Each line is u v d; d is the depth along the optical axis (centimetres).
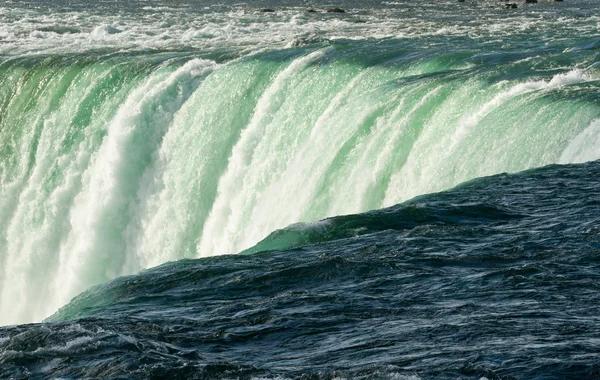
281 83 6531
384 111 5556
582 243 3291
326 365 2294
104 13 12812
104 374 2281
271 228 5875
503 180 4228
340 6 15388
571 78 5566
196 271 3203
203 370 2267
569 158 4559
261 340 2520
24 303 7012
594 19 10988
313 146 5894
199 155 6538
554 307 2656
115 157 6744
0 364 2359
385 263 3139
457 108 5334
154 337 2542
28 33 10131
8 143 7531
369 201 5297
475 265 3116
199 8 14350
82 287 6694
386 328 2541
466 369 2202
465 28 9781
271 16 12556
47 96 7494
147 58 7538
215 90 6700
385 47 7144
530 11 13438
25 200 7194
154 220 6588
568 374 2162
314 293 2894
